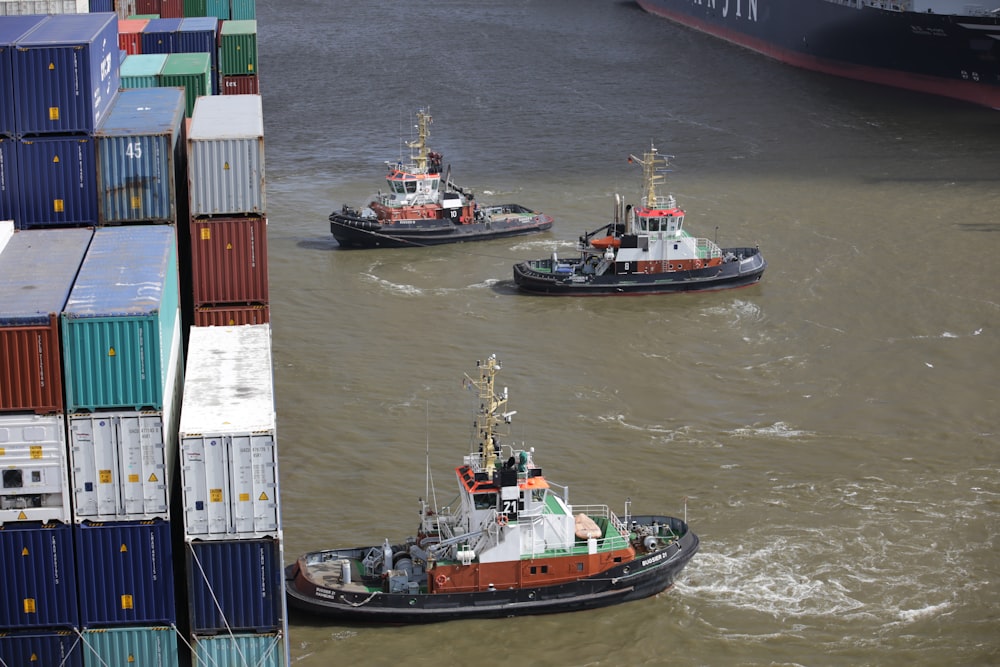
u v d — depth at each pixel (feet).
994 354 425.28
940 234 561.84
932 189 638.53
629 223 508.94
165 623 203.62
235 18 589.73
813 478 334.65
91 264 220.43
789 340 442.50
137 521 199.62
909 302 476.54
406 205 571.28
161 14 588.09
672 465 341.82
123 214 250.78
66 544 198.39
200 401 208.85
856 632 270.67
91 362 194.29
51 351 193.16
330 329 450.71
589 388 395.75
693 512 316.19
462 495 284.20
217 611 205.26
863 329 451.53
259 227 263.70
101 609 201.46
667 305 484.33
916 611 277.44
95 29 265.34
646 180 527.40
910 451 351.67
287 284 504.84
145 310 194.39
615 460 344.28
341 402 379.55
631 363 420.36
